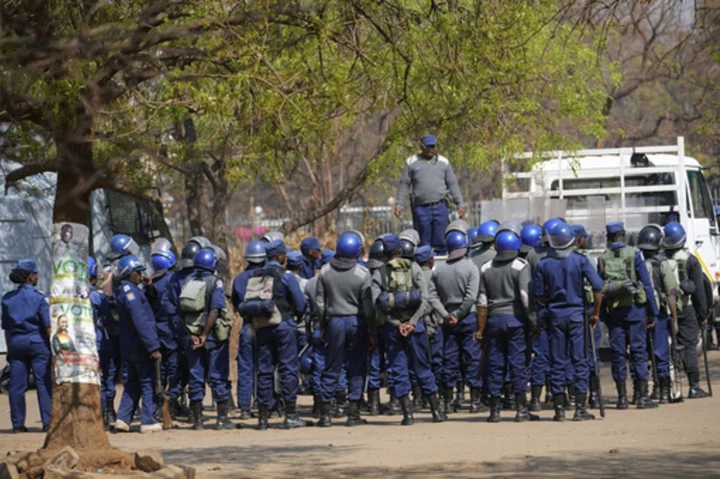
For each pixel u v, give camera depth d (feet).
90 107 42.93
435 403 75.87
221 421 76.38
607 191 110.83
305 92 59.88
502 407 84.74
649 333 83.05
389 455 57.93
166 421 77.56
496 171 182.60
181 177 136.67
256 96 57.62
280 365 75.92
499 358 74.64
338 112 63.93
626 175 113.09
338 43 57.21
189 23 45.06
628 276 79.15
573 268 73.41
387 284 73.20
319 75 65.05
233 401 90.58
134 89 50.19
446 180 96.68
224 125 60.39
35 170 47.50
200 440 69.26
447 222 96.73
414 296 72.69
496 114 93.40
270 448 62.90
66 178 50.67
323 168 239.50
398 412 83.56
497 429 69.77
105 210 117.19
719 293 120.98
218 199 133.80
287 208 270.05
